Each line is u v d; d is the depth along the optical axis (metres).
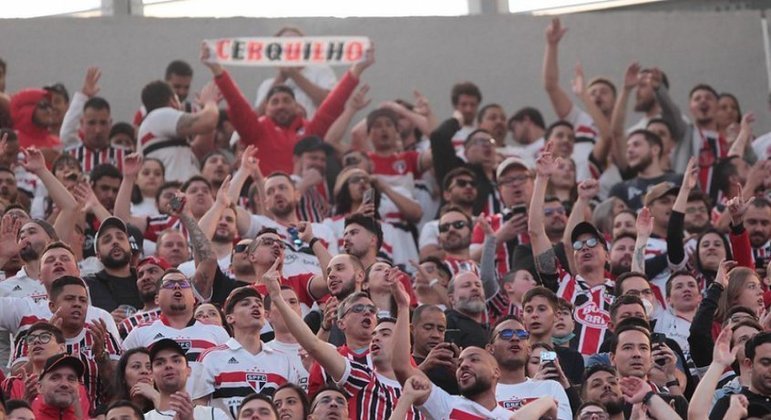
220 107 48.56
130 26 50.84
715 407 29.19
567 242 35.94
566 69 52.31
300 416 28.36
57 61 50.38
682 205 36.44
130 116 50.47
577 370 31.34
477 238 38.94
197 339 30.98
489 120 46.06
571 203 41.28
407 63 51.91
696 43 52.72
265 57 43.97
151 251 37.69
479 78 52.09
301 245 35.66
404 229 41.59
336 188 40.25
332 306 31.80
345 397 28.55
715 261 35.94
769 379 29.45
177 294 31.08
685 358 32.84
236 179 37.97
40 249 33.06
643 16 52.69
